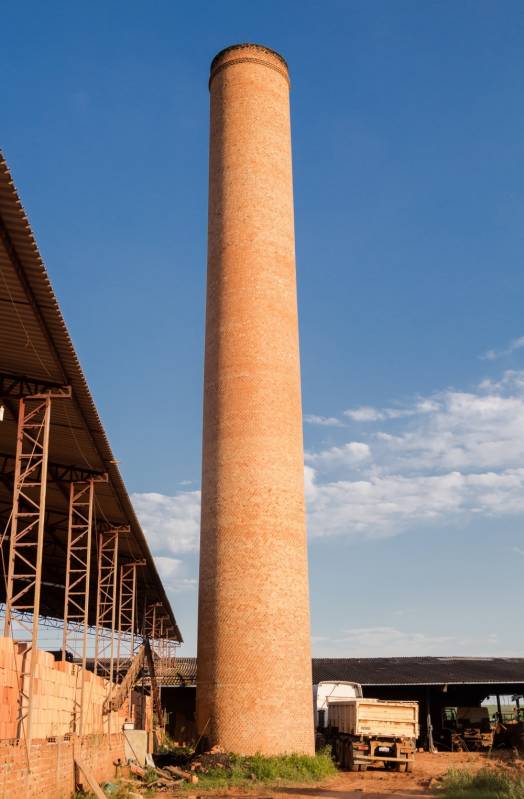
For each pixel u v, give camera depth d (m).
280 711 28.30
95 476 28.70
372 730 30.97
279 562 29.98
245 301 33.06
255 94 35.91
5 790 15.30
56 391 21.39
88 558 27.70
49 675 19.34
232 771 26.55
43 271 16.25
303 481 32.22
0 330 18.75
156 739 42.75
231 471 31.06
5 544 39.53
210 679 29.19
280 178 35.38
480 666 48.56
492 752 40.25
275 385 32.28
